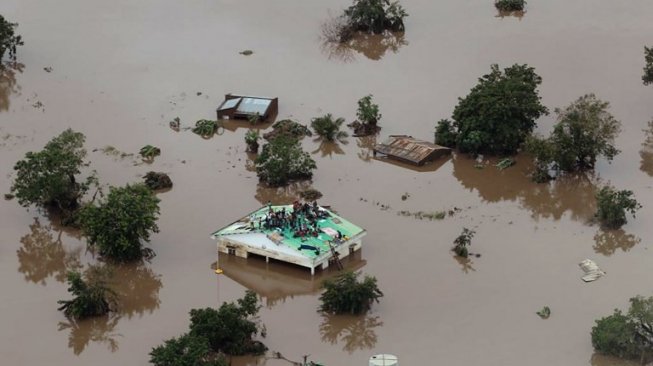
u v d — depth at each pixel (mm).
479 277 67375
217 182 78812
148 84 93312
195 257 70188
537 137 80688
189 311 64812
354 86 92875
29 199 72750
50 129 86062
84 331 63375
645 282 66625
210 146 83750
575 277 67312
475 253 69938
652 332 59094
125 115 88250
